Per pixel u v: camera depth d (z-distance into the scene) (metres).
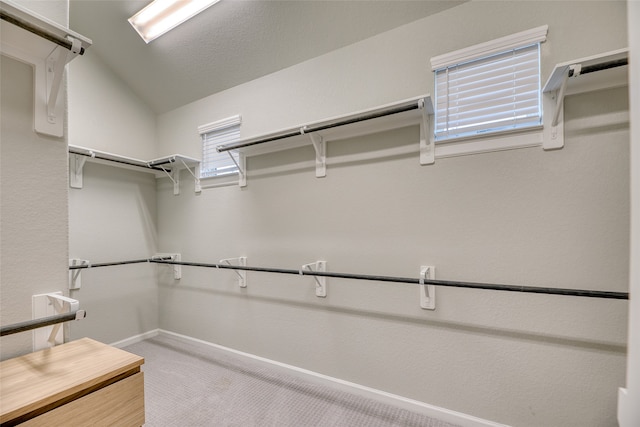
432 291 1.62
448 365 1.59
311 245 2.03
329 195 1.96
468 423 1.53
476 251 1.53
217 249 2.50
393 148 1.75
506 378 1.46
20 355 0.88
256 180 2.29
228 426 1.55
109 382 0.79
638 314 0.36
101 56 2.52
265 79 2.22
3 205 0.86
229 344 2.42
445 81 1.62
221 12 1.97
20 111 0.89
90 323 2.41
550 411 1.38
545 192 1.39
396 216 1.74
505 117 1.50
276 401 1.77
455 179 1.58
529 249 1.42
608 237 1.29
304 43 1.96
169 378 2.04
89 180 2.42
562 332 1.36
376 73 1.79
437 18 1.61
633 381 0.36
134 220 2.73
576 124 1.33
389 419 1.60
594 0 1.30
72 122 2.34
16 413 0.62
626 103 1.26
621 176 1.27
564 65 1.14
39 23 0.82
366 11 1.72
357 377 1.84
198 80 2.46
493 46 1.48
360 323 1.84
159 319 2.89
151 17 2.11
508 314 1.46
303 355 2.04
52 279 0.95
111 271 2.55
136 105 2.77
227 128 2.46
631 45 0.37
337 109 1.91
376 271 1.79
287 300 2.12
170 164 2.64
